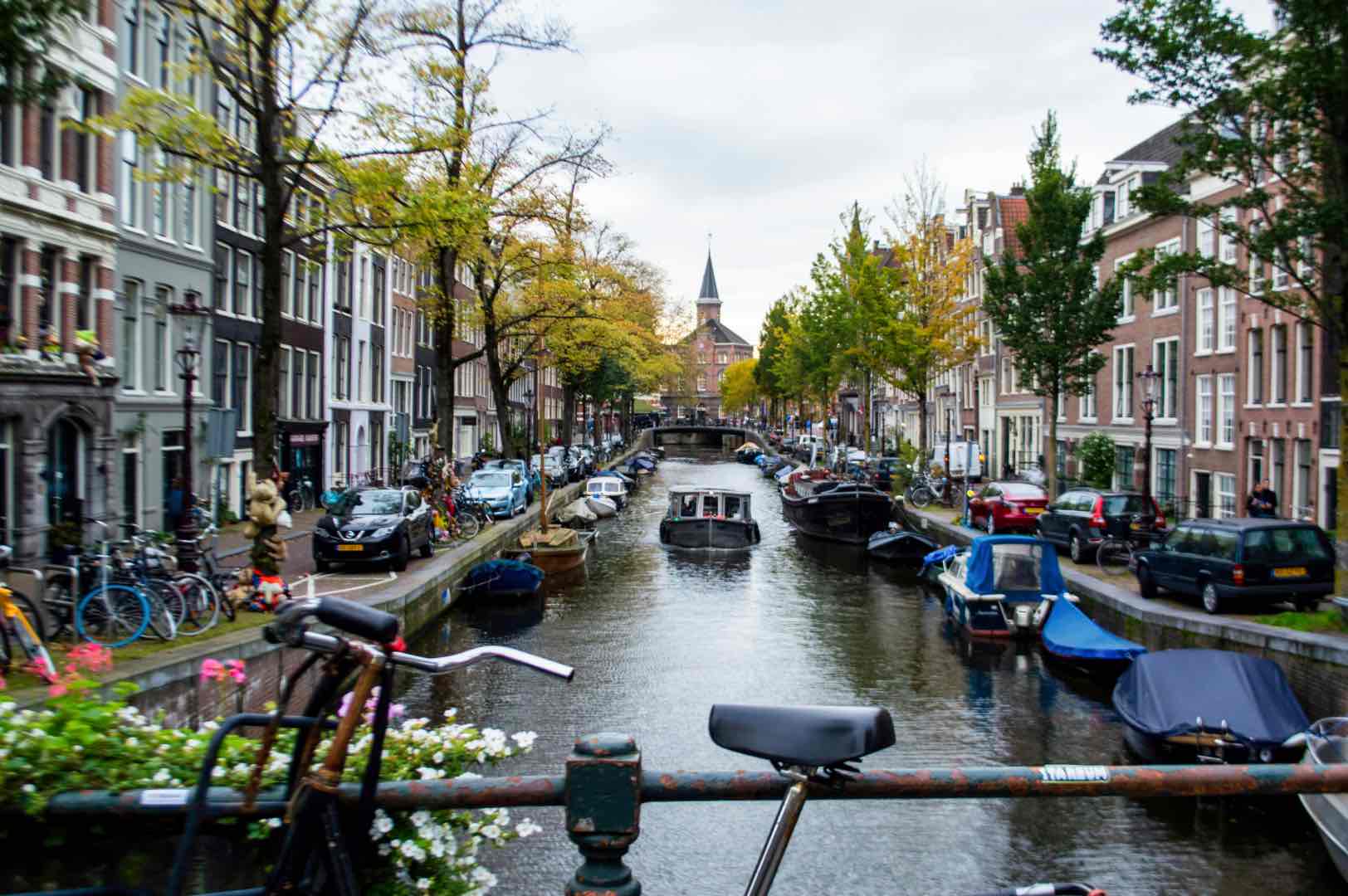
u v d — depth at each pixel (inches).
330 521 800.3
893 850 372.2
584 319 1492.4
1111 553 874.1
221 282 1120.8
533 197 1056.8
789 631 776.3
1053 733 525.0
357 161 636.1
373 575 783.7
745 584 1008.2
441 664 99.7
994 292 1133.1
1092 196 1125.1
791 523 1616.6
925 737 517.0
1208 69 583.5
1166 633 637.9
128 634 448.5
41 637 411.8
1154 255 637.9
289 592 573.6
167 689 392.8
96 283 851.4
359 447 1589.6
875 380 2112.5
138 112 586.2
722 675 635.5
